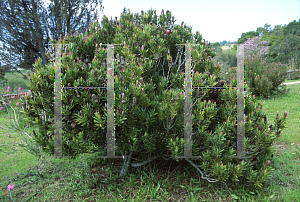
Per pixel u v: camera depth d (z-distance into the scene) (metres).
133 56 2.76
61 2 9.49
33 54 9.97
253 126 2.79
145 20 3.70
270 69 10.20
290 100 8.45
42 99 2.48
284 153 3.82
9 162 3.79
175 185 2.81
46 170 3.44
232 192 2.63
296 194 2.55
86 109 2.32
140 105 2.56
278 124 2.67
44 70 2.57
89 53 3.16
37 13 9.30
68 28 10.25
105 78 2.46
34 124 2.63
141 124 2.66
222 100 2.91
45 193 2.76
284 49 37.53
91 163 3.51
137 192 2.65
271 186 2.75
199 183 2.81
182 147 2.47
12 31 9.09
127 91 2.41
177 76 3.01
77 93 2.38
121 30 3.39
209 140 2.54
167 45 3.27
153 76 3.08
